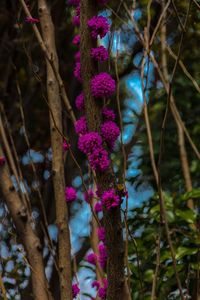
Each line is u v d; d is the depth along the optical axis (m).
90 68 1.57
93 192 2.06
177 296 2.55
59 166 1.79
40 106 4.91
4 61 4.66
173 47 3.15
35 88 4.67
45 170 3.45
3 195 1.88
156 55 3.02
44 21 1.95
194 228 2.62
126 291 1.50
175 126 4.57
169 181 4.47
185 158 2.94
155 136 4.60
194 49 4.39
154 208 2.72
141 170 4.56
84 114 1.69
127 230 1.58
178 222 2.69
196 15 2.81
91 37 1.57
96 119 1.55
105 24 1.56
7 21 4.41
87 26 1.58
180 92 4.71
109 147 1.54
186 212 2.68
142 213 2.87
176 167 4.45
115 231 1.47
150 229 2.72
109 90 1.54
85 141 1.51
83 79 1.58
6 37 4.47
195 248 2.53
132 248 2.70
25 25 4.07
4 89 4.54
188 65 4.62
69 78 4.98
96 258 2.01
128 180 4.48
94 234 2.04
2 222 2.49
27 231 1.84
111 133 1.53
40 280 1.79
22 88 4.79
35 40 4.24
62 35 4.95
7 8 4.38
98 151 1.50
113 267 1.49
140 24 3.45
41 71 4.50
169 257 2.54
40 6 1.97
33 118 4.93
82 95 1.68
